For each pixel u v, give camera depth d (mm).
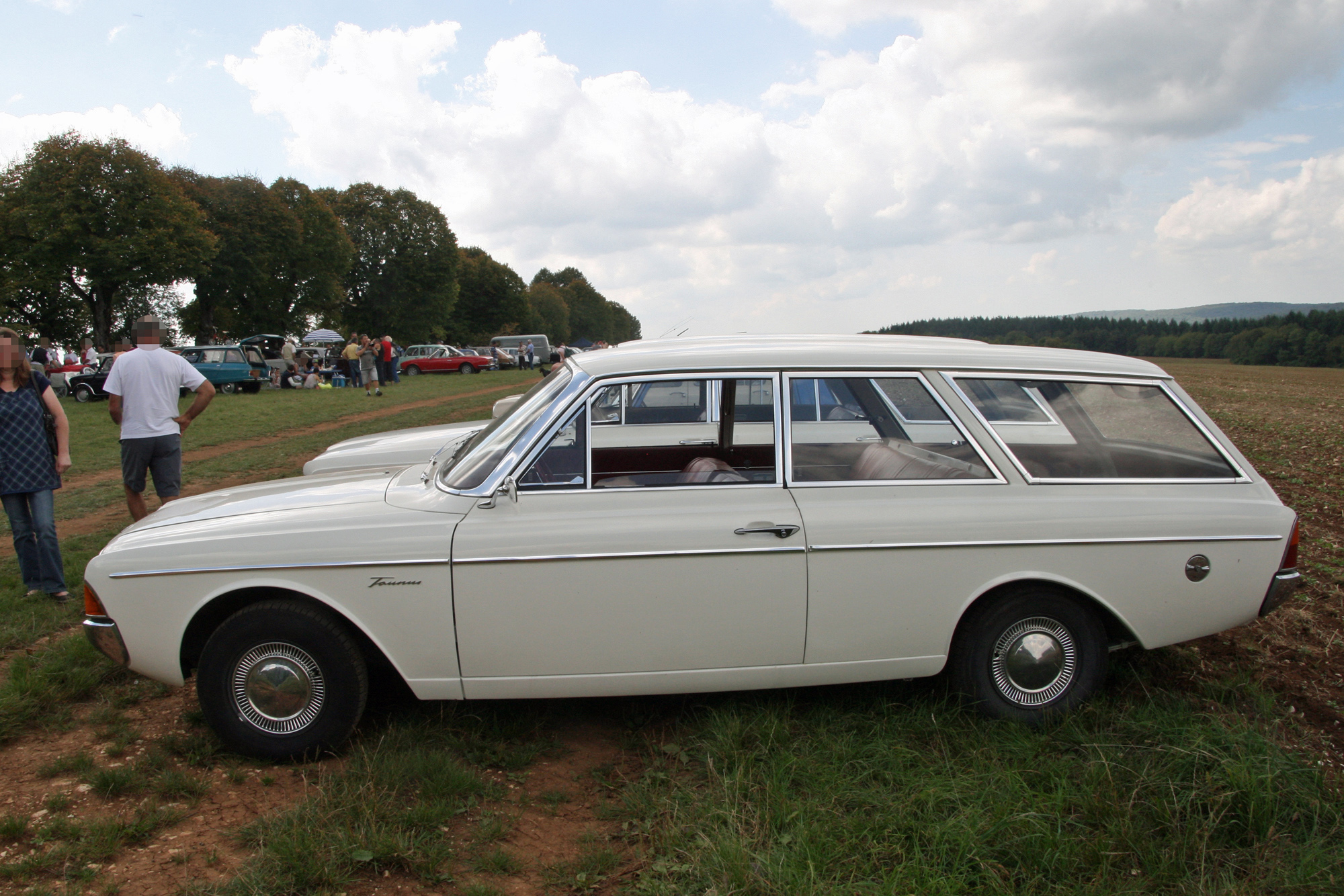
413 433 5840
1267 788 2625
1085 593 3152
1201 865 2387
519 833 2660
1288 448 11828
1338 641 4090
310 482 3785
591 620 2998
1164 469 3312
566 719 3447
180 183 41156
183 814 2734
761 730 3105
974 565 3096
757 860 2373
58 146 34188
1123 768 2822
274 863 2416
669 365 3223
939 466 3277
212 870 2443
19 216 33344
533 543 2967
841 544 3029
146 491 8969
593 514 3039
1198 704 3375
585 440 3145
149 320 5598
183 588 3012
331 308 53094
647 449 3430
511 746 3193
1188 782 2740
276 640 3000
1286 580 3268
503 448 3213
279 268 46250
